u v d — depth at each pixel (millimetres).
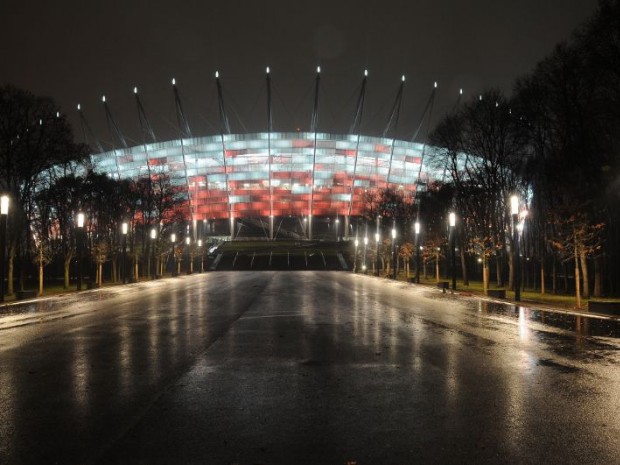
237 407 7977
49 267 58969
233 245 129875
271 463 5824
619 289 37219
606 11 26391
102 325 18547
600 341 14508
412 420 7328
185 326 18156
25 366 11133
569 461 5902
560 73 32031
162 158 148875
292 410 7816
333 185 145250
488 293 32812
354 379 9852
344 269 98250
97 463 5848
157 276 66000
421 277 67562
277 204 145750
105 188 60156
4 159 37500
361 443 6430
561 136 34344
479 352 12781
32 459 5973
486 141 42750
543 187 38500
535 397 8547
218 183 145875
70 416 7535
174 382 9625
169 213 77312
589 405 8078
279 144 143125
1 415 7605
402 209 76750
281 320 19922
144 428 7000
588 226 28969
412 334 16031
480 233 45156
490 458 5977
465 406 8023
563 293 37906
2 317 21547
